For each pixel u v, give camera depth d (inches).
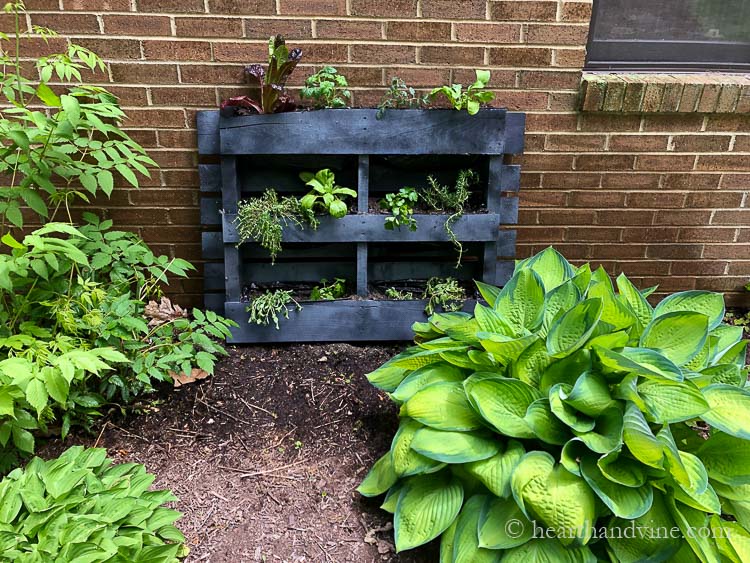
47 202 92.4
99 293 72.4
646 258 105.8
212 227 97.6
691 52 100.2
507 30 88.5
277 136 86.2
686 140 97.3
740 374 64.2
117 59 86.4
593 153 97.5
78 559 50.3
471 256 99.5
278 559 60.6
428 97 87.6
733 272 107.7
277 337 94.0
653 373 53.4
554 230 103.0
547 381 60.2
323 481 70.0
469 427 59.2
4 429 62.9
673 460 50.7
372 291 98.2
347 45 88.0
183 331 88.1
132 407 79.0
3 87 74.0
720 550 54.6
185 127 90.8
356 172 94.1
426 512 58.4
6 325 72.8
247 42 86.8
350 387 85.7
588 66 99.7
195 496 67.4
